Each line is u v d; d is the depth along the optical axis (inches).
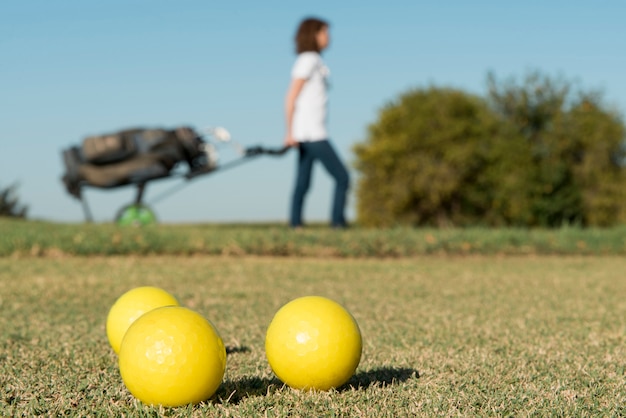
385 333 139.1
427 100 773.3
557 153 734.5
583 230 380.2
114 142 397.1
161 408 76.0
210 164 417.4
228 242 319.9
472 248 335.3
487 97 778.2
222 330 141.9
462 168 737.0
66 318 158.2
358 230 348.5
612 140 729.0
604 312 170.7
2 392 89.4
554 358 114.0
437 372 101.8
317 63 339.0
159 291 110.8
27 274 243.3
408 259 315.9
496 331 142.4
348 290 211.8
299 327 83.1
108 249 308.7
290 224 358.9
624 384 94.8
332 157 344.5
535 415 79.4
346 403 82.0
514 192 723.4
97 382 94.1
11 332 138.7
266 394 86.7
